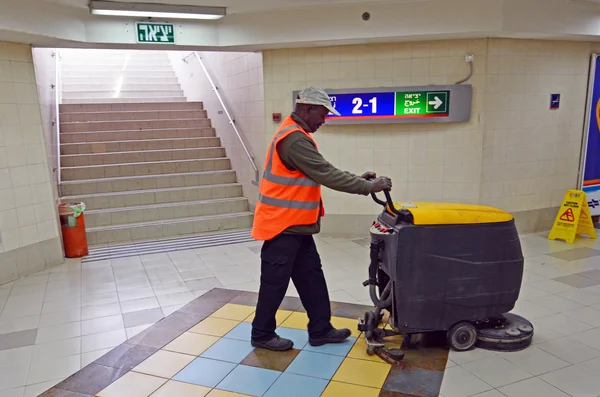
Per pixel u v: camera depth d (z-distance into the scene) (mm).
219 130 7246
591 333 2982
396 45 4930
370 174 2770
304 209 2609
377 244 2732
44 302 3689
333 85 5141
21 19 3811
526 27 4480
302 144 2498
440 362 2615
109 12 4266
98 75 8977
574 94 5398
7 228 4184
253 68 5586
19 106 4270
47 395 2406
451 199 5164
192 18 4645
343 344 2857
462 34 4582
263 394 2354
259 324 2770
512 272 2660
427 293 2600
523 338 2746
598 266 4309
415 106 4934
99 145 6637
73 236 4824
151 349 2850
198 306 3510
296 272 2807
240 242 5383
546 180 5477
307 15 4656
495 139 5066
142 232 5586
